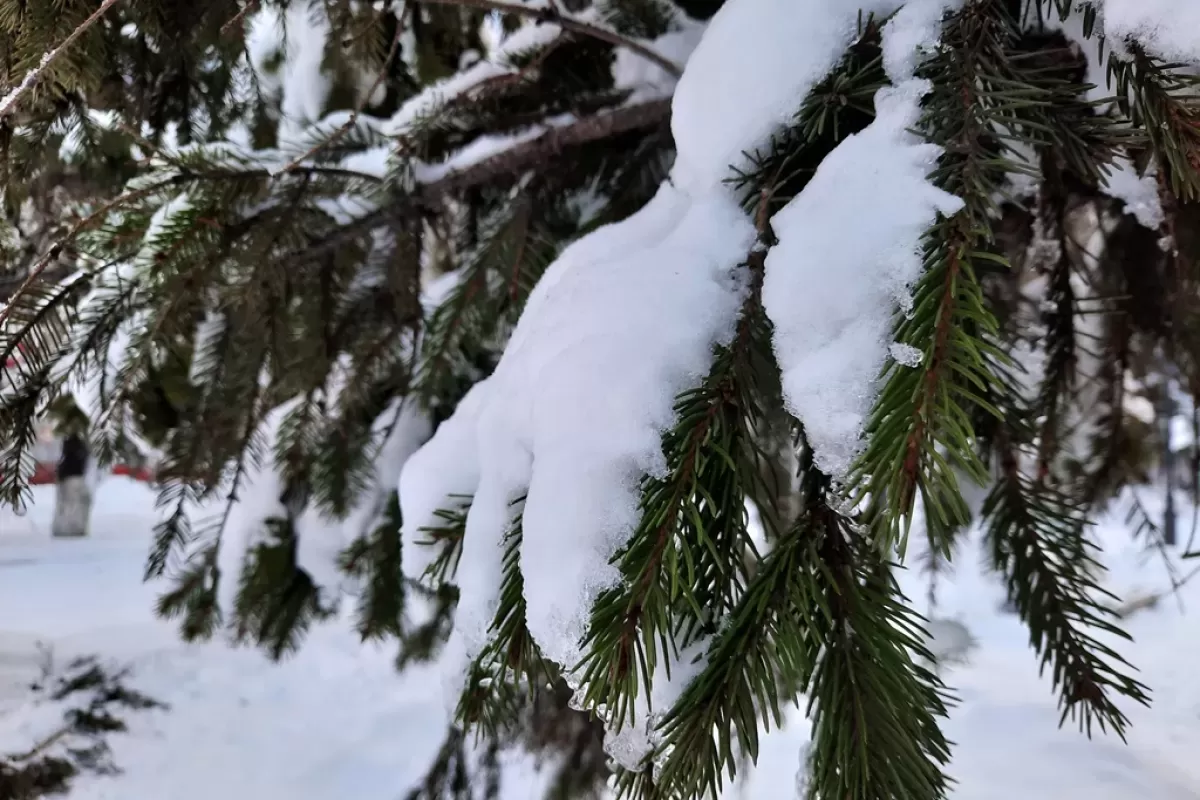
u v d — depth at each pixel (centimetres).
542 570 49
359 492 140
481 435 64
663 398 51
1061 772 215
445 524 73
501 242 117
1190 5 44
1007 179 86
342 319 135
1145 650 261
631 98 114
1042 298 113
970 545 151
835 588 54
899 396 42
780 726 50
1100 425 126
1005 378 94
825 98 60
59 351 112
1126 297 98
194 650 400
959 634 248
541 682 120
